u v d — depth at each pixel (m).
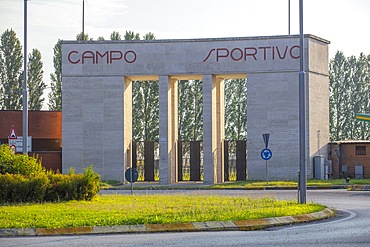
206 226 19.69
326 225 20.16
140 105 71.38
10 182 25.94
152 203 25.48
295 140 46.19
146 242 16.33
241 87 77.75
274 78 46.53
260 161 46.69
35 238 17.56
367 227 19.27
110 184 45.06
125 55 47.62
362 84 78.69
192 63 47.19
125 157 47.84
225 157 50.31
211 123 46.66
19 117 50.94
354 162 49.66
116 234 18.56
